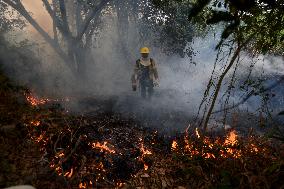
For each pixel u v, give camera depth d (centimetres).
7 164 360
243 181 327
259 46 333
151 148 501
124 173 407
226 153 402
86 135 488
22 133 432
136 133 567
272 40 319
